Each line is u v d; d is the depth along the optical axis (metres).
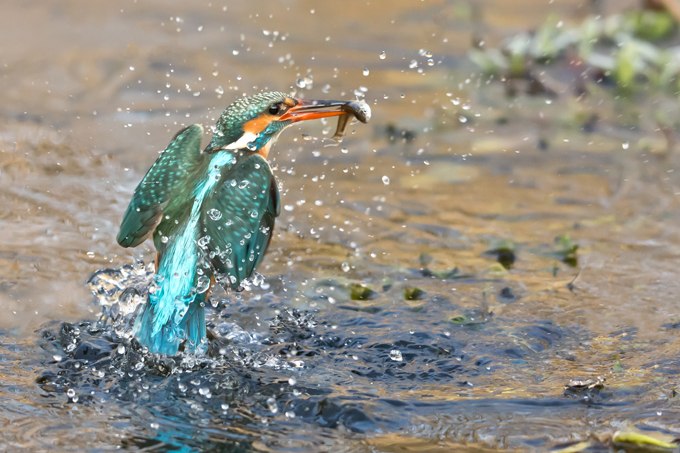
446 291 10.43
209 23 20.91
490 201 13.17
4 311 9.69
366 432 7.67
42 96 16.33
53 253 11.11
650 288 10.48
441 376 8.66
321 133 15.56
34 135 14.66
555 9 21.34
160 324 8.49
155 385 8.37
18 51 18.59
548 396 8.25
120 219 12.16
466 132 15.77
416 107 16.66
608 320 9.75
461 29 20.72
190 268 8.62
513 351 9.10
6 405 7.98
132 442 7.48
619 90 17.48
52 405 8.01
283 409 8.02
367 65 18.50
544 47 17.95
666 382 8.45
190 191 8.88
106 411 7.95
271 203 9.05
